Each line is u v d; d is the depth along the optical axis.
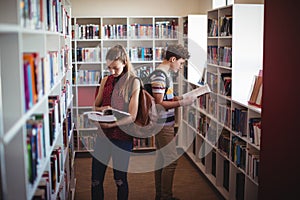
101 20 6.63
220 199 4.56
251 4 4.46
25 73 1.74
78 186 4.99
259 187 3.40
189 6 7.17
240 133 4.25
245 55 4.50
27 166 1.80
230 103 4.79
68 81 4.39
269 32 3.13
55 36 3.25
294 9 2.78
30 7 1.91
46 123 2.36
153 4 7.10
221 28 4.91
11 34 1.64
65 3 4.89
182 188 4.89
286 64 2.90
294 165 2.86
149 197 4.58
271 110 3.15
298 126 2.79
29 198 1.72
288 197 2.96
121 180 3.63
